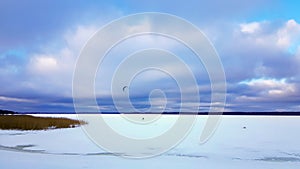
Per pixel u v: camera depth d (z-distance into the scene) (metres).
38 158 10.90
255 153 12.38
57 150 12.82
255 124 29.77
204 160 10.91
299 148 13.73
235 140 16.48
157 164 10.16
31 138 16.77
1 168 9.20
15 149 13.05
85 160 10.62
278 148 13.72
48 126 23.30
